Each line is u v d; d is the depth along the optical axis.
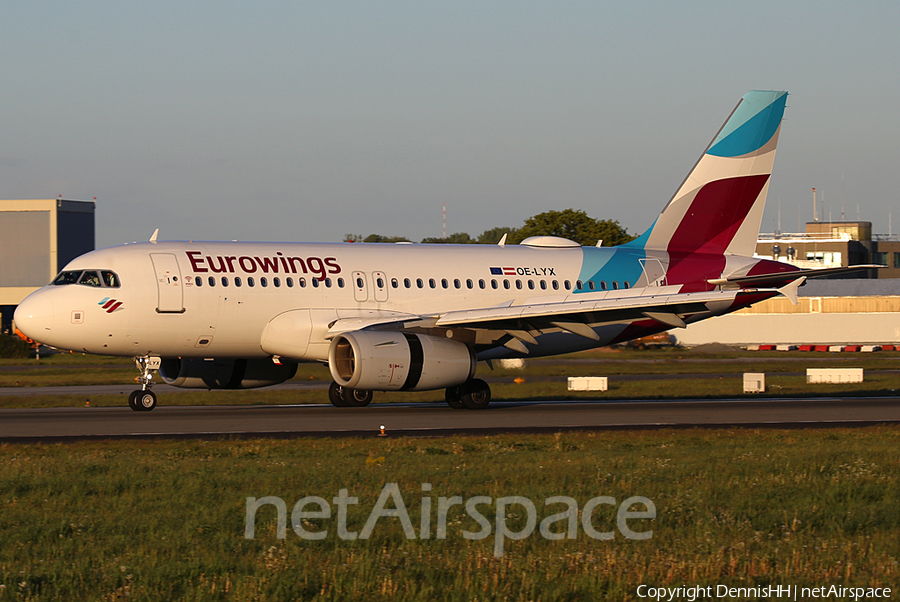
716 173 145.25
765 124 146.75
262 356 124.44
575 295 135.75
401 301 126.38
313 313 120.75
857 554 45.16
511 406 127.31
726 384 167.00
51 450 78.81
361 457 74.25
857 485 61.78
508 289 133.12
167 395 143.25
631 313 124.62
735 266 144.75
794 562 43.53
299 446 81.38
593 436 89.25
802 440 87.31
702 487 60.34
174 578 40.59
